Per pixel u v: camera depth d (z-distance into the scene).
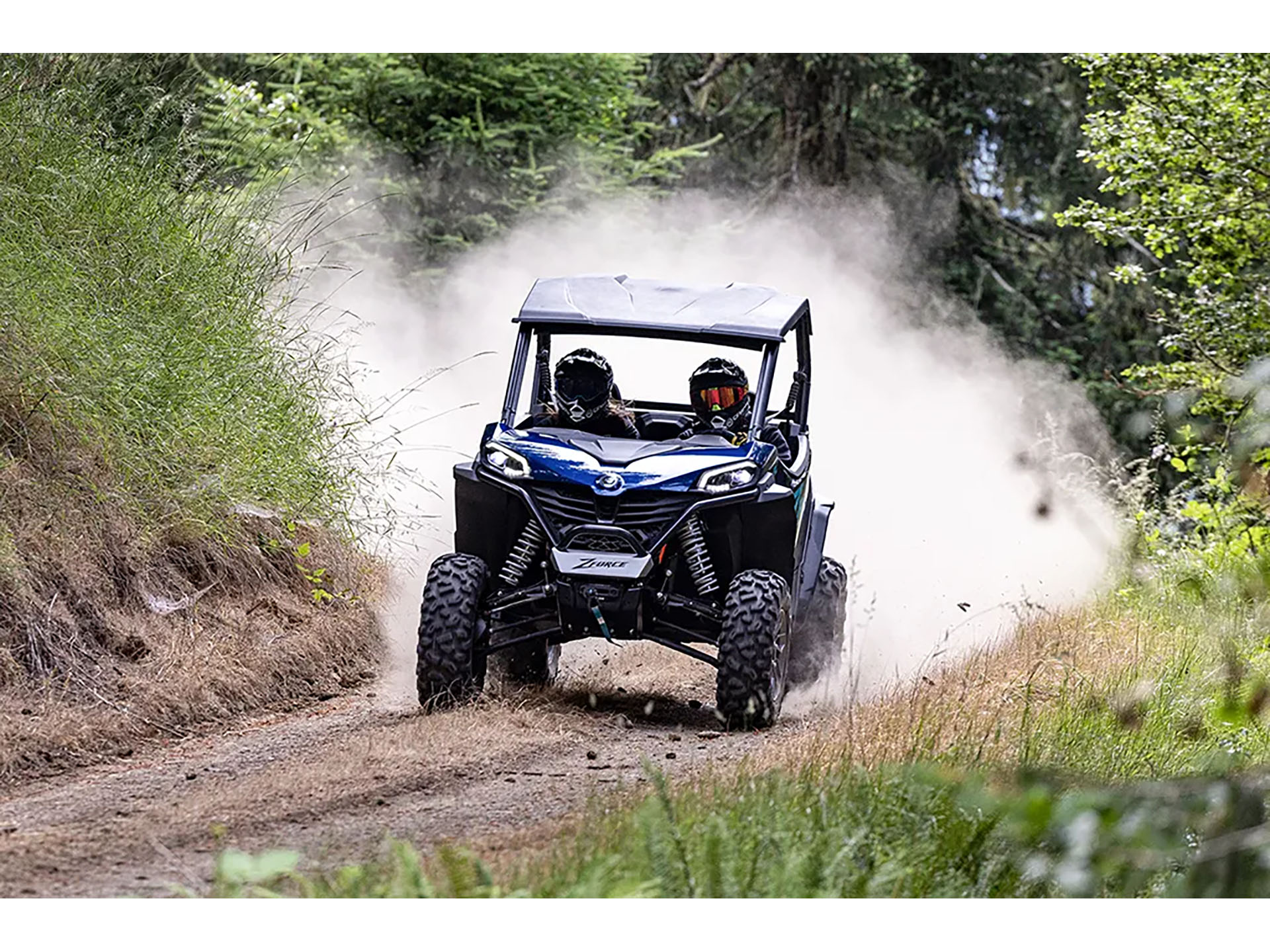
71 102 29.72
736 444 23.22
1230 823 9.36
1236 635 18.73
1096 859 9.09
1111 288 77.81
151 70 33.34
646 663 27.72
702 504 21.73
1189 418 38.16
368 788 16.84
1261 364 12.84
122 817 15.85
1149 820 9.11
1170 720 21.30
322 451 28.83
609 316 23.44
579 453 22.28
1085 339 78.94
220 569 24.88
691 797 15.58
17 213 25.97
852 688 24.56
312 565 27.03
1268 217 37.03
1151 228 38.59
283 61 52.94
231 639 23.17
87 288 25.70
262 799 16.33
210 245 30.44
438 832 15.27
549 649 25.28
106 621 21.78
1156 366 37.44
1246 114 36.81
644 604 21.84
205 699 21.30
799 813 14.77
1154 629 28.70
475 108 56.88
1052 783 9.33
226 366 27.17
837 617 26.31
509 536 22.75
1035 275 82.50
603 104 59.78
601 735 20.62
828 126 77.94
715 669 27.27
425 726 19.72
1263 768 9.38
